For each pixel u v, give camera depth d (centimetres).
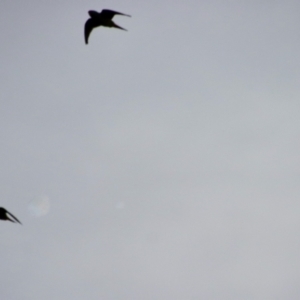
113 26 1307
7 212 870
